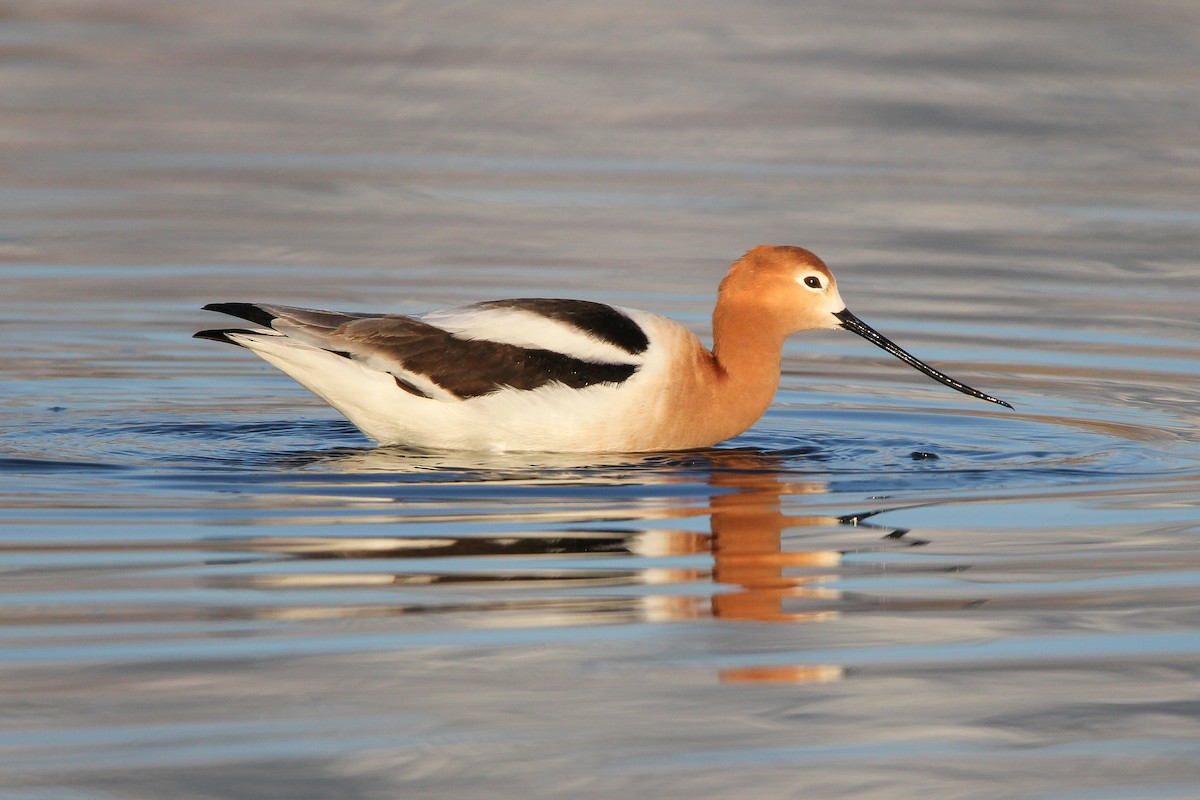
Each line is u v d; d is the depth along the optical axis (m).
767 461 14.98
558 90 33.12
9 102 31.03
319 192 26.34
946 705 9.70
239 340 14.77
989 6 39.97
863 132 30.53
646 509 13.36
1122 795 8.66
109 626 10.54
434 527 12.70
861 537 12.73
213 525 12.63
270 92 32.50
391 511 13.09
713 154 28.98
